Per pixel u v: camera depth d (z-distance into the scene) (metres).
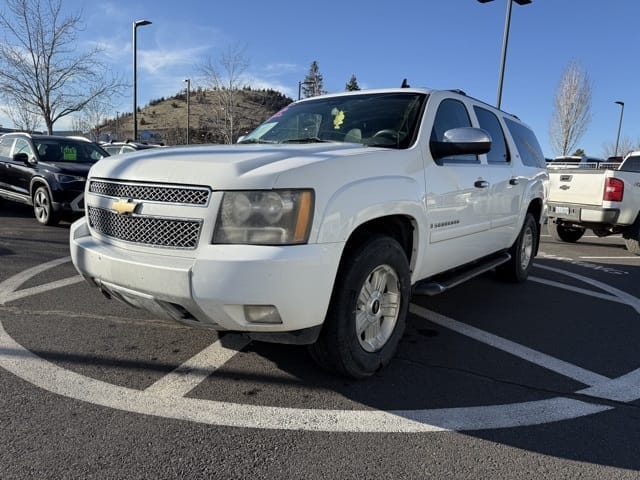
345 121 3.96
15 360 3.26
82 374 3.10
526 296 5.46
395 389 3.06
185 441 2.43
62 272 5.61
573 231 10.30
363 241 3.00
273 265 2.46
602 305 5.20
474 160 4.42
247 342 3.68
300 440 2.48
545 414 2.82
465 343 3.93
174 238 2.69
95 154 10.53
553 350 3.85
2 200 11.40
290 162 2.70
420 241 3.46
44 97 19.48
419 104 3.89
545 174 6.32
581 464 2.37
